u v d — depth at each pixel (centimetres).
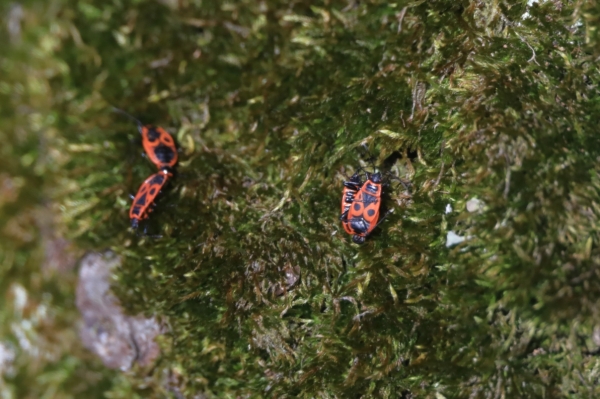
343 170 36
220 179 36
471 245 35
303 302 36
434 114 36
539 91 36
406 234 36
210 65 35
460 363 35
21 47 34
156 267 35
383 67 36
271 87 35
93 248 35
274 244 36
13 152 34
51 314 34
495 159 35
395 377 36
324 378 36
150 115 35
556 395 35
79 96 34
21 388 34
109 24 34
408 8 35
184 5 34
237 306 36
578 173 35
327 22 35
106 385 35
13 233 34
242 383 36
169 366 35
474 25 36
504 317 35
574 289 35
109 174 35
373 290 36
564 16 36
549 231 35
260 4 34
